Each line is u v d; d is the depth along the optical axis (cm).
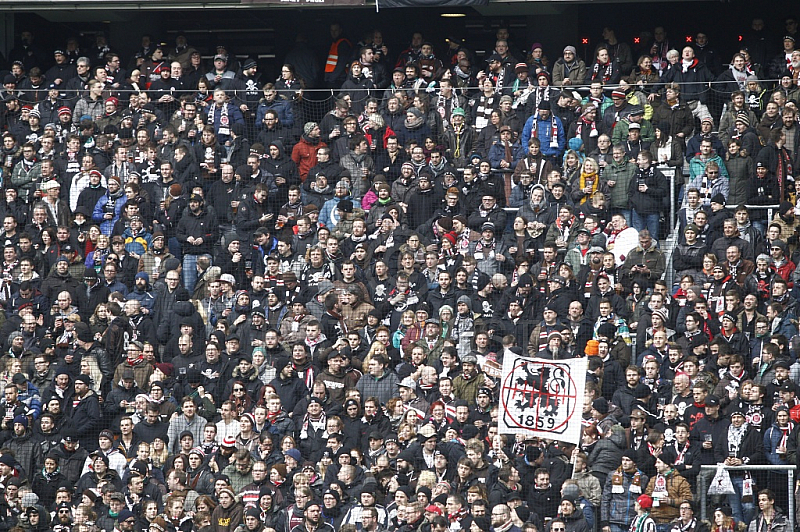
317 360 5953
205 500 5472
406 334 6106
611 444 5397
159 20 8825
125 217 6838
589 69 7475
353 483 5438
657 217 6562
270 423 5731
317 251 6481
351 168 7025
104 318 6328
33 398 5994
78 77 7825
